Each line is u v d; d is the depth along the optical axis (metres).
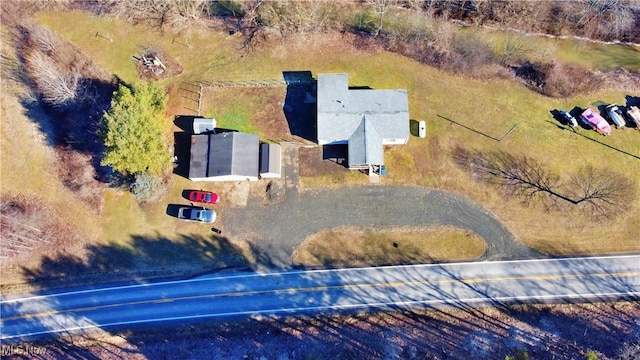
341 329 53.84
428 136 60.38
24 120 64.69
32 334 56.06
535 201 57.25
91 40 68.00
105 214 59.72
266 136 61.31
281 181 59.31
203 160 58.53
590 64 64.75
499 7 67.19
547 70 62.91
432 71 63.66
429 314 53.84
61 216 60.22
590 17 66.00
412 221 57.22
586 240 55.66
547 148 59.50
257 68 64.81
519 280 54.56
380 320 53.94
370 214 57.69
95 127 63.03
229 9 69.44
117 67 66.12
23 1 70.00
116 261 58.03
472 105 61.72
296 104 62.56
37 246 58.97
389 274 55.41
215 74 64.94
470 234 56.44
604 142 59.53
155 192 59.34
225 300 55.66
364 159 56.09
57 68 64.31
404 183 58.62
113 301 56.50
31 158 63.03
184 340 54.53
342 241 56.88
